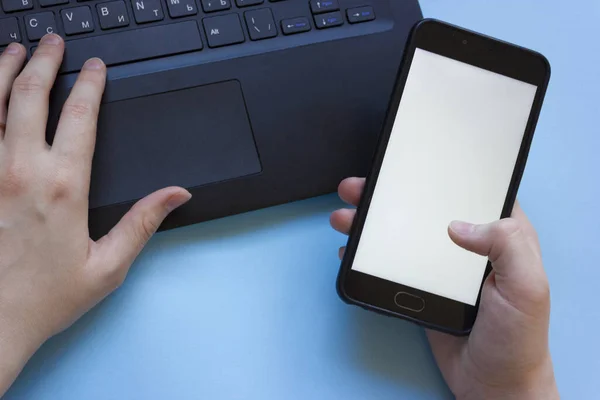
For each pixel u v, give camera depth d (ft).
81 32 1.32
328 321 1.40
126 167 1.32
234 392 1.34
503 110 1.34
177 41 1.36
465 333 1.30
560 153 1.60
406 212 1.33
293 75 1.40
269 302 1.40
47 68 1.28
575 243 1.54
